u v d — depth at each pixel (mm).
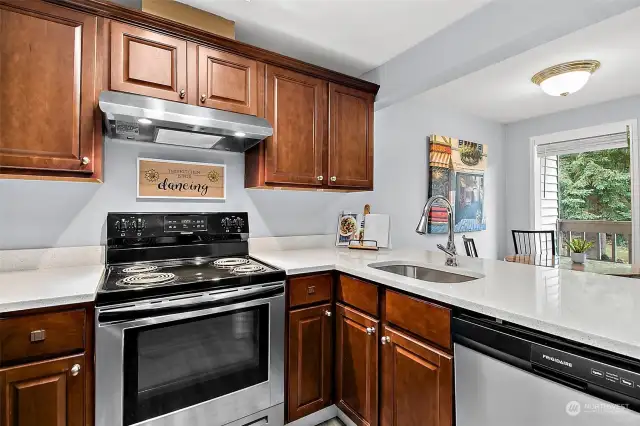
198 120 1608
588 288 1307
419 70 2166
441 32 2014
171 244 1962
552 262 2705
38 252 1680
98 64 1511
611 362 831
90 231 1805
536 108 3660
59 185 1733
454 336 1223
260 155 1994
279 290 1679
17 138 1359
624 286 1339
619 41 2229
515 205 4230
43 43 1405
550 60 2520
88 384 1258
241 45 1860
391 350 1511
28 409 1158
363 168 2414
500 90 3129
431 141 3432
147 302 1351
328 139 2236
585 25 1501
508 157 4301
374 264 1913
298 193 2520
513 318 1026
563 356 907
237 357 1575
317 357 1825
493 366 1085
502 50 1736
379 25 1956
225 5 1759
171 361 1414
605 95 3271
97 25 1512
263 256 2152
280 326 1690
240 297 1560
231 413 1559
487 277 1518
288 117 2064
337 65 2480
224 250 2137
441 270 1824
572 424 896
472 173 3852
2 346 1121
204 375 1489
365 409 1651
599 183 4398
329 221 2678
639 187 3240
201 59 1755
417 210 3340
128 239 1848
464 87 3053
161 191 1995
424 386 1340
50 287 1316
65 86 1444
